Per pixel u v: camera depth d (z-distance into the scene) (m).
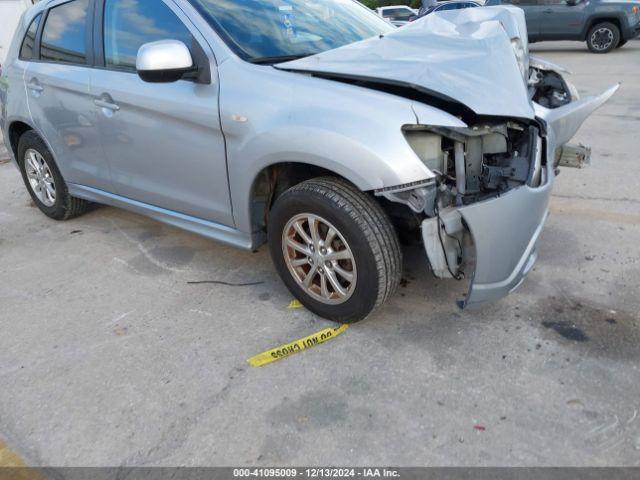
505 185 2.43
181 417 2.27
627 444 2.00
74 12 3.68
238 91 2.68
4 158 7.09
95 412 2.33
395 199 2.33
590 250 3.42
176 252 3.82
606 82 8.75
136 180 3.47
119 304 3.18
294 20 3.17
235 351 2.67
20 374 2.60
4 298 3.34
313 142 2.39
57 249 4.02
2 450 2.17
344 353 2.59
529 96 2.79
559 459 1.96
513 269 2.45
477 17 3.19
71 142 3.81
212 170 2.92
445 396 2.28
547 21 12.82
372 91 2.44
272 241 2.83
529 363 2.44
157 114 3.04
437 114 2.31
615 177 4.65
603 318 2.73
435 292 3.04
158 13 3.05
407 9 18.69
